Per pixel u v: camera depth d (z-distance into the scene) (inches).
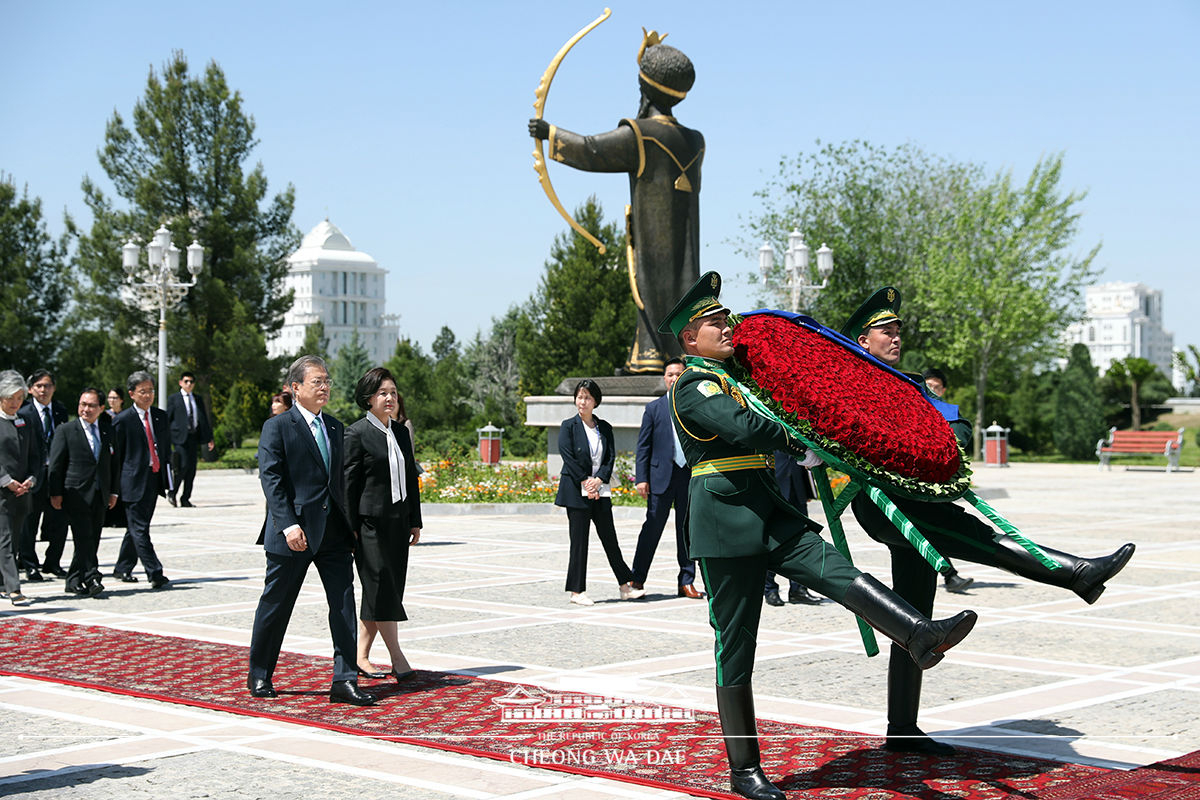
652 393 932.0
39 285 1903.3
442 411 2138.3
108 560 578.2
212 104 1733.5
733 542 203.3
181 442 878.4
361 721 254.1
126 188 1722.4
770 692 284.8
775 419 205.5
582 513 427.5
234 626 384.5
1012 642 355.3
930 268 1904.5
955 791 199.0
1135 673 309.0
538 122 885.2
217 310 1676.9
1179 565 546.9
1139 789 198.7
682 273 948.0
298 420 287.9
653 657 328.2
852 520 773.3
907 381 238.1
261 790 205.3
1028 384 2080.5
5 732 248.2
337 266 7578.7
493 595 450.6
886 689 288.4
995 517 218.8
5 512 435.8
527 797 200.5
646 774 211.5
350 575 284.7
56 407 563.8
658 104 940.6
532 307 2012.8
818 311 2034.9
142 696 281.1
